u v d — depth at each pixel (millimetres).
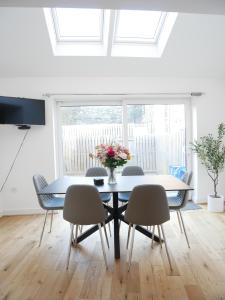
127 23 3533
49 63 3742
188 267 2299
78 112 4395
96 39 3721
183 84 4227
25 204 4066
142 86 4168
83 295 1933
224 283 2039
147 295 1913
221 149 4207
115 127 4426
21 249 2762
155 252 2623
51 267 2361
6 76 3941
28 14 2979
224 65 3980
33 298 1907
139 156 4469
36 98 4016
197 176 4324
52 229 3359
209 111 4289
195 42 3500
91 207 2275
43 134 4043
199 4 1950
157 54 3785
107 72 4008
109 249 2732
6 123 3551
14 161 4020
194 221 3482
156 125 4461
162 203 2252
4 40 3283
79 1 1868
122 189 2439
